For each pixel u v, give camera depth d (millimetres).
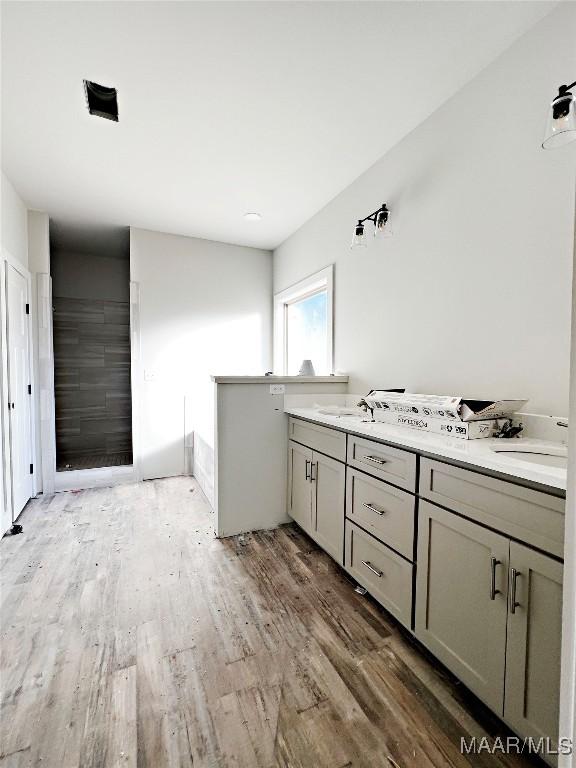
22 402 2873
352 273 2652
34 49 1538
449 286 1849
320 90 1782
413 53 1567
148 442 3631
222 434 2420
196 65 1628
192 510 2859
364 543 1720
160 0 1336
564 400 1358
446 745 1067
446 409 1436
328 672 1320
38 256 3189
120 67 1637
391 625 1571
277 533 2482
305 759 1026
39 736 1078
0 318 2379
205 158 2355
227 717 1146
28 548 2229
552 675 930
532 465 1015
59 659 1369
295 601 1729
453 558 1232
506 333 1566
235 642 1464
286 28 1450
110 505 2951
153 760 1018
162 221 3373
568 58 1333
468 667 1165
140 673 1309
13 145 2221
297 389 2602
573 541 500
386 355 2311
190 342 3771
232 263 3943
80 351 4574
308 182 2652
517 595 1016
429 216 1969
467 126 1738
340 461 1916
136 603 1705
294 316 3922
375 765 1014
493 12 1384
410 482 1427
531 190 1462
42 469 3227
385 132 2100
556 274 1381
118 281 4754
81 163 2416
